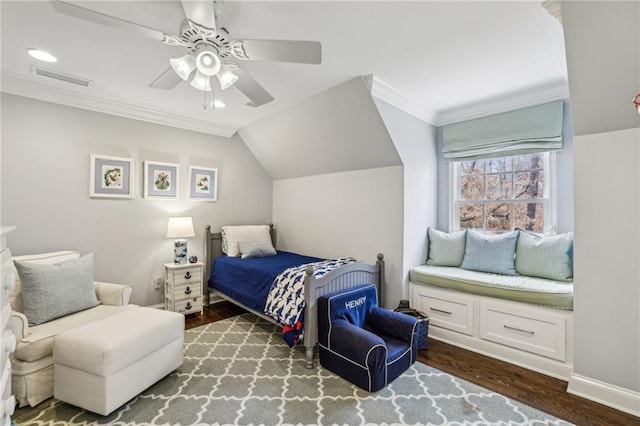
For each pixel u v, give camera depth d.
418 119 3.28
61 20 1.83
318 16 1.76
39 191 2.82
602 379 1.97
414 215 3.25
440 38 1.98
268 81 2.66
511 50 2.12
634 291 1.86
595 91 1.79
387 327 2.51
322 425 1.76
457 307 2.81
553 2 1.62
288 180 4.48
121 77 2.61
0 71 2.50
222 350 2.70
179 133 3.75
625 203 1.88
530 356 2.41
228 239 3.92
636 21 1.46
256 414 1.85
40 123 2.83
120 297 2.54
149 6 1.71
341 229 3.71
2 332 1.24
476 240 3.10
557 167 2.85
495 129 3.10
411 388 2.13
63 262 2.39
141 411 1.87
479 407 1.92
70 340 1.84
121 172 3.30
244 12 1.73
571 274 2.57
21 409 1.88
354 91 2.73
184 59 1.76
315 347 2.77
